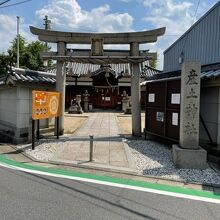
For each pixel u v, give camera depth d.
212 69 9.37
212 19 9.68
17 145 10.33
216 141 8.57
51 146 9.86
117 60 11.56
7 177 6.32
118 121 18.36
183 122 7.41
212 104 8.78
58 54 11.62
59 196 5.19
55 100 10.91
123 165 7.46
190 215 4.52
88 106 28.19
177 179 6.41
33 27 11.32
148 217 4.40
